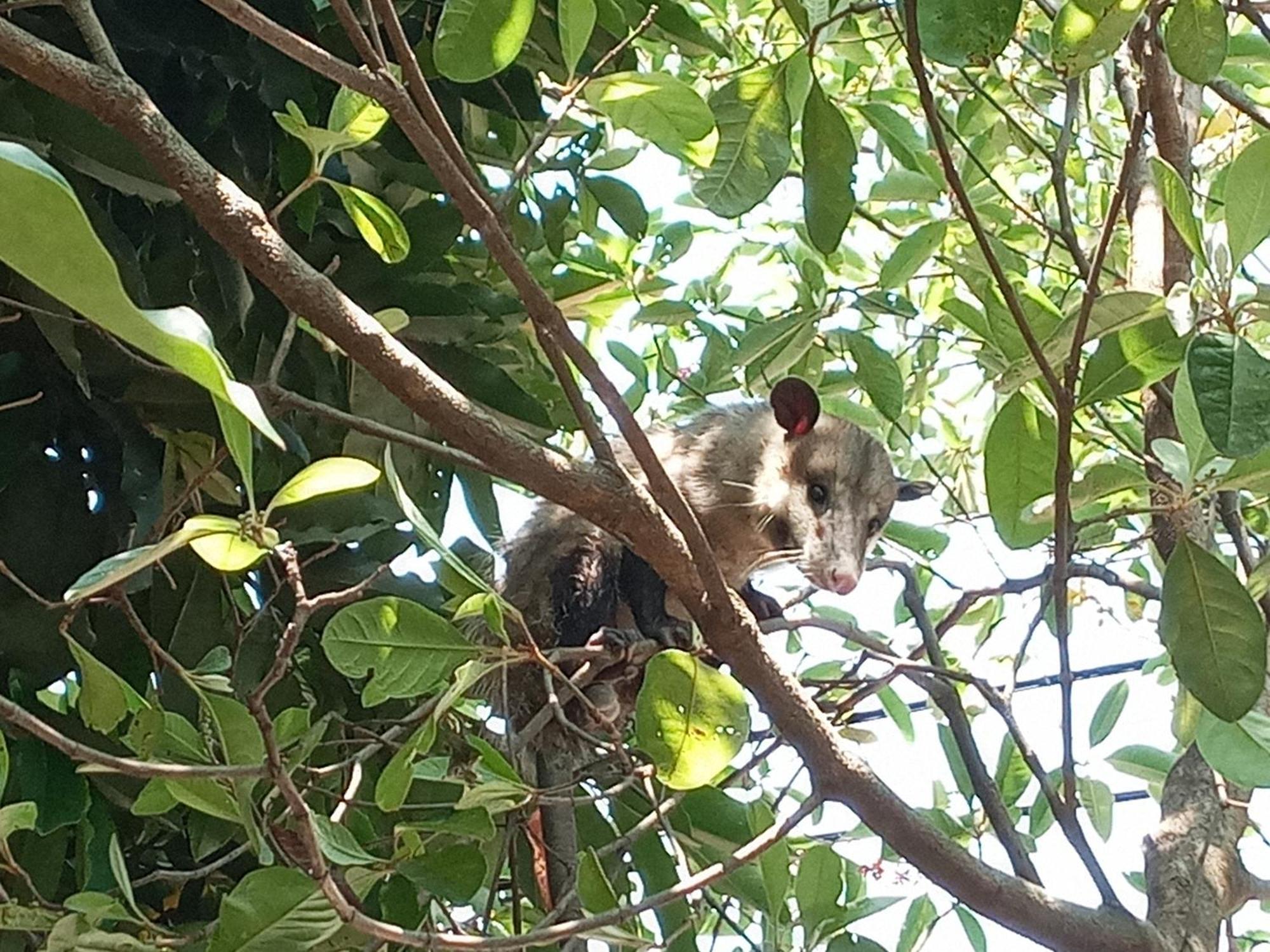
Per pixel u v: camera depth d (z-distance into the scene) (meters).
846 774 1.74
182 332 0.64
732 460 3.25
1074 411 1.62
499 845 2.11
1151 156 2.07
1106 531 2.46
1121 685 2.55
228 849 2.12
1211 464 1.72
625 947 1.84
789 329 2.48
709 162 1.85
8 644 1.86
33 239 0.56
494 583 3.00
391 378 1.54
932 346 3.00
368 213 1.74
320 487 1.26
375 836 1.88
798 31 1.78
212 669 1.83
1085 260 1.88
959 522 2.71
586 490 1.63
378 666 1.58
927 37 1.43
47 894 1.81
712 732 1.56
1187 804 2.12
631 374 2.97
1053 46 1.50
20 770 1.75
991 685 2.03
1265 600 2.10
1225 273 1.66
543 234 2.52
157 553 1.20
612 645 2.61
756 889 2.11
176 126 2.04
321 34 2.13
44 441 1.96
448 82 2.22
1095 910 1.81
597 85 1.71
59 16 1.99
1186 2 1.53
